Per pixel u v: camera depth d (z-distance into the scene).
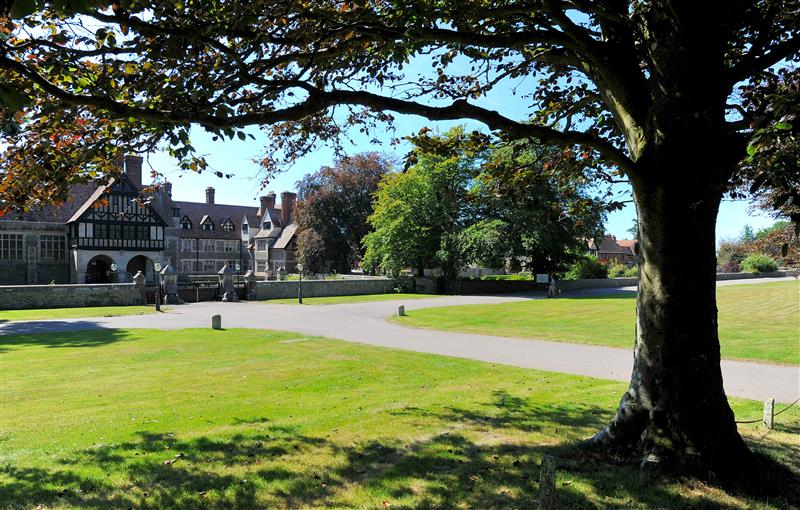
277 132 7.49
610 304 27.92
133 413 7.57
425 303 31.95
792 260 9.30
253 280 38.00
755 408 7.66
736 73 4.66
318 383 9.68
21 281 46.97
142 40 5.00
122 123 5.73
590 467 4.95
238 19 4.45
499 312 25.03
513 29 6.11
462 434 6.42
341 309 28.70
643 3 5.98
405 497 4.60
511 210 38.59
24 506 4.50
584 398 8.40
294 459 5.60
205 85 5.09
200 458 5.64
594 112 7.36
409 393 8.84
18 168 5.95
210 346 14.70
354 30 5.24
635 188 4.82
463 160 40.47
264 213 73.25
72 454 5.79
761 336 15.04
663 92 4.58
